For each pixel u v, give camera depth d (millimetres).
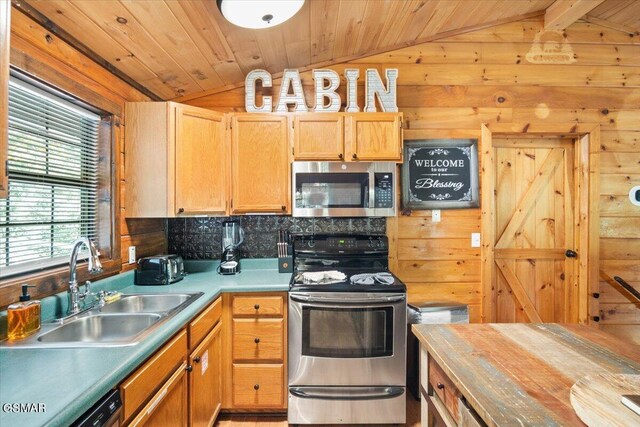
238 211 2256
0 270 1300
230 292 1998
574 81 2627
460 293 2605
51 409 750
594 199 2562
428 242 2600
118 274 1924
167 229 2566
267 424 2023
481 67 2605
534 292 2664
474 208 2604
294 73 2396
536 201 2660
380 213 2248
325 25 2031
